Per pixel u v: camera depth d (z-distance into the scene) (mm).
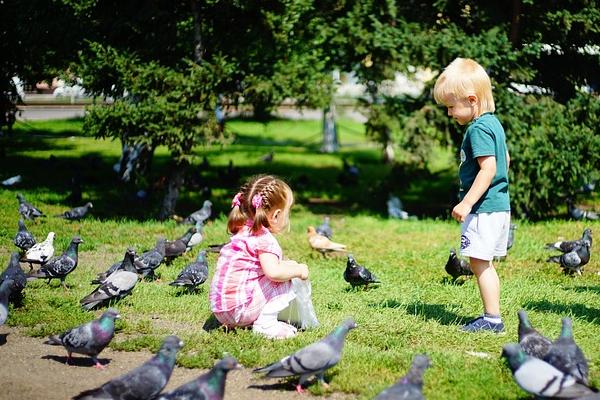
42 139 27812
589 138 14812
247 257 6770
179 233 12969
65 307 7766
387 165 26312
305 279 6945
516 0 15531
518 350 4945
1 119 19391
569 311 8031
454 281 9828
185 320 7480
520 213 15281
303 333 6863
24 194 16625
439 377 5766
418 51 15078
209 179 21047
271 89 13828
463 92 6898
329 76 14719
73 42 13984
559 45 16109
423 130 15680
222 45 14828
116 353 6418
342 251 12180
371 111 16281
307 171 24078
